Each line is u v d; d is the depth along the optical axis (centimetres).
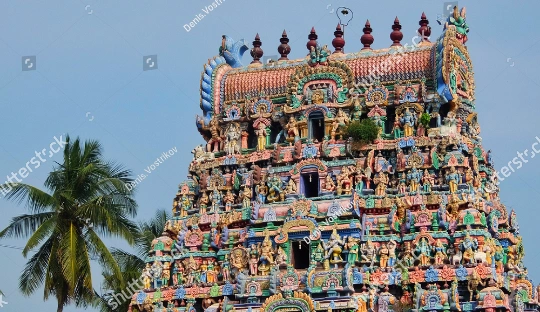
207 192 6066
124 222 5722
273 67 6359
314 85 6112
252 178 5922
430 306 5153
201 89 6397
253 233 5659
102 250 5547
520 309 5422
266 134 6125
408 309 5200
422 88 5894
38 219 5534
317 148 5872
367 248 5469
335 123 5934
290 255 5538
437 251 5362
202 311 5634
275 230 5641
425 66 5972
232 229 5841
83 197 5659
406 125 5853
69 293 5375
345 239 5472
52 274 5475
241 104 6316
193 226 5900
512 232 5988
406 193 5609
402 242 5494
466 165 5656
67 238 5419
